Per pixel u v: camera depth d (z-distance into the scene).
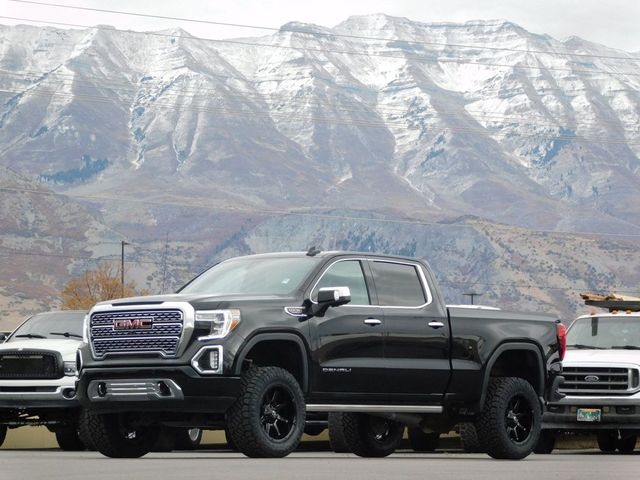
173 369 14.00
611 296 26.02
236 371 14.07
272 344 14.74
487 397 16.45
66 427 22.53
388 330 15.52
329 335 14.98
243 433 14.09
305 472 11.45
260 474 11.06
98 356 14.55
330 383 14.98
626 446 25.14
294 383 14.48
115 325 14.47
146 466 12.30
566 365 23.05
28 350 22.39
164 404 14.09
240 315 14.27
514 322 16.86
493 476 11.28
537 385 17.05
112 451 15.41
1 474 10.98
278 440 14.33
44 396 22.16
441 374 15.96
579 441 26.34
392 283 15.91
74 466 12.36
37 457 15.85
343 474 11.26
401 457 17.48
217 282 15.67
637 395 22.67
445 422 16.81
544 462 14.73
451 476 11.22
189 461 13.56
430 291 16.19
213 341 14.07
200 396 13.99
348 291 14.89
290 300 14.84
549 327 17.22
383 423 17.88
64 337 23.66
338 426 17.78
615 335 24.53
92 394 14.55
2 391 22.39
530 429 16.73
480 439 16.55
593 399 22.80
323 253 15.66
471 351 16.27
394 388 15.55
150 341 14.26
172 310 14.19
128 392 14.26
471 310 16.50
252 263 15.87
